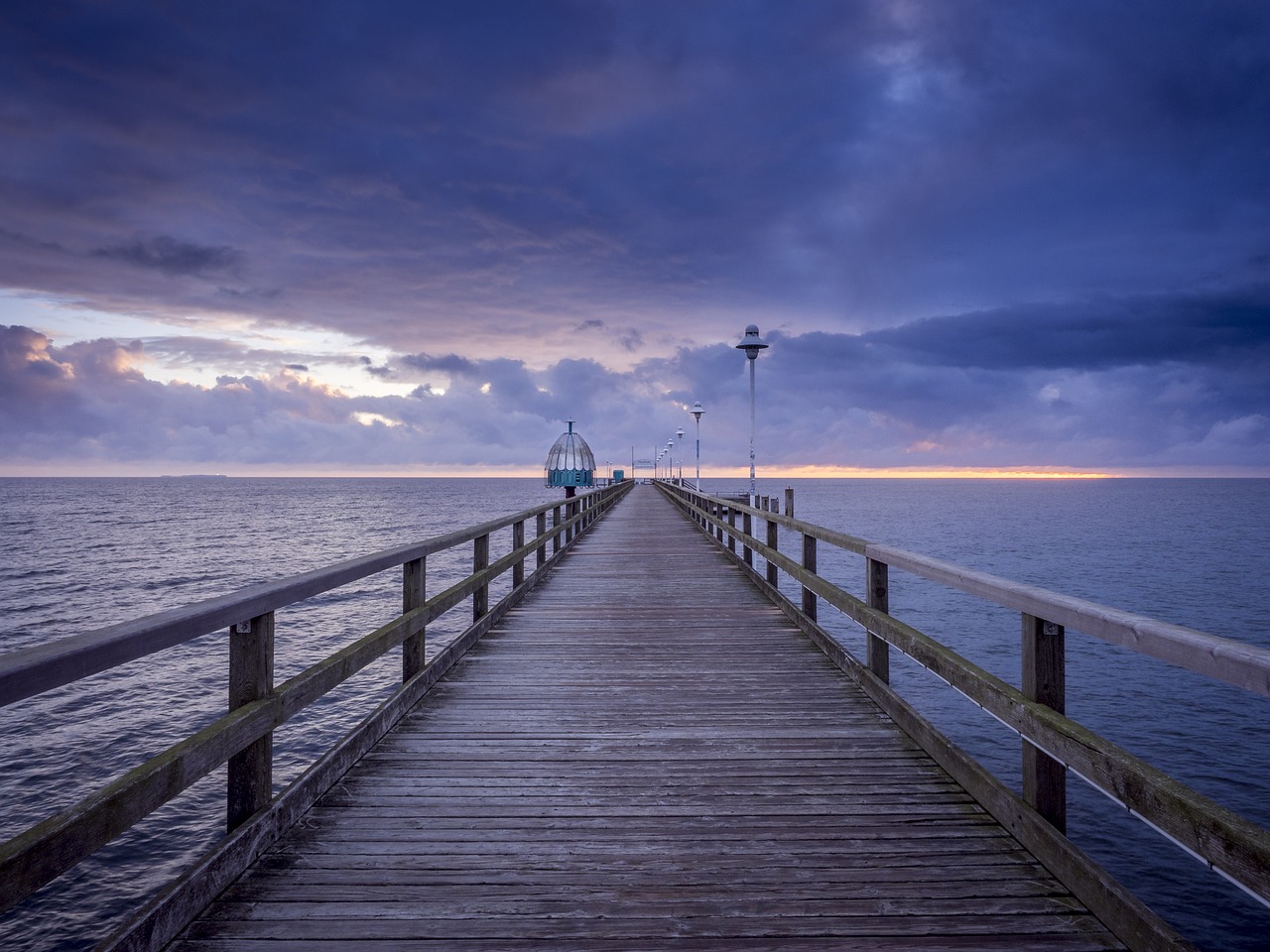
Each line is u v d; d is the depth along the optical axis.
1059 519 88.50
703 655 6.04
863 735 4.18
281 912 2.41
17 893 1.61
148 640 2.06
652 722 4.40
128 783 1.99
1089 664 18.05
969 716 13.45
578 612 7.91
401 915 2.40
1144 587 32.19
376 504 137.88
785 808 3.22
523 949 2.23
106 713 14.36
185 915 2.30
